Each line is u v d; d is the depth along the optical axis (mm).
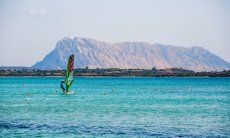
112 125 49969
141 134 43656
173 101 93688
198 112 66625
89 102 88250
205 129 47062
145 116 59844
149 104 84000
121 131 45500
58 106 77250
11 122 52469
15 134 43469
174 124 51125
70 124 50719
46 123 51594
